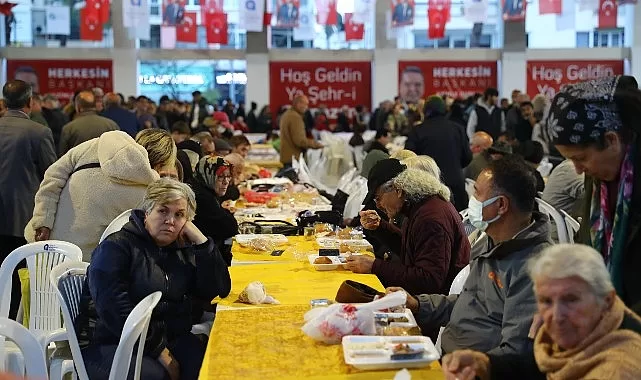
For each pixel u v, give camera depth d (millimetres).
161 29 16484
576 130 2020
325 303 2914
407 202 3605
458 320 2689
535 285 1846
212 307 3537
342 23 17594
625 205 1987
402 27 16562
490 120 11445
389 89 18328
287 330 2639
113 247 3029
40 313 3672
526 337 2299
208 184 4586
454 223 3533
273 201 6172
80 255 3668
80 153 4062
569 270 1761
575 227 4645
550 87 18156
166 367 3051
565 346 1800
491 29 18266
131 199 3979
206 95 18094
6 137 5172
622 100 2002
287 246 4320
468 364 2152
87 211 3969
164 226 3086
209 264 3172
